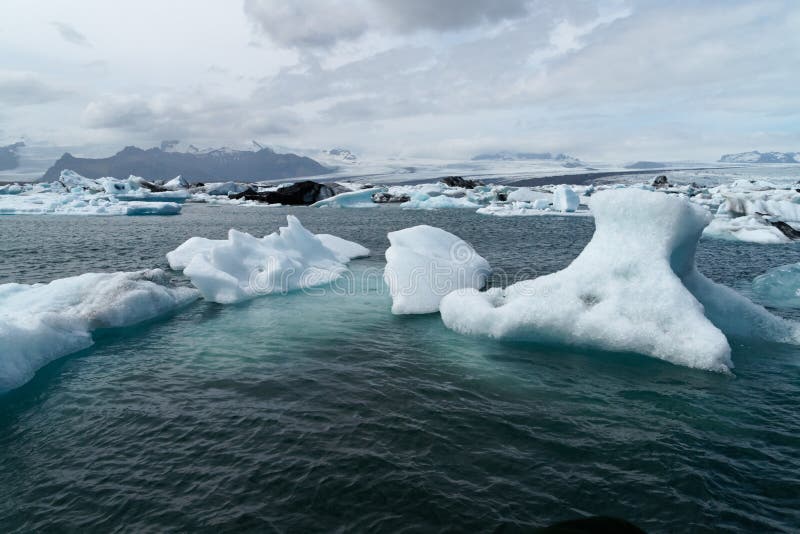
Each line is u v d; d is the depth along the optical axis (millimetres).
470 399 5984
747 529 3605
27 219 40781
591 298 8219
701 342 6914
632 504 3891
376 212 53906
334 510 3830
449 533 3564
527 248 21531
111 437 5070
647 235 8195
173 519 3742
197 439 4996
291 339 8609
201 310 10719
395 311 10320
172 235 27812
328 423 5332
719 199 48656
